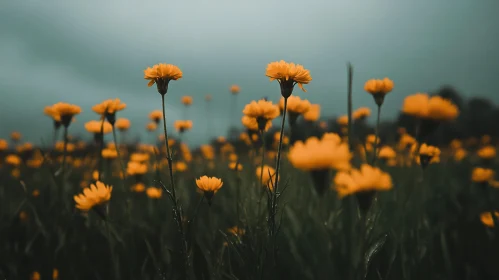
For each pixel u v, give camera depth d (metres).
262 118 0.75
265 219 0.76
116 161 1.38
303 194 0.90
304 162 0.56
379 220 0.77
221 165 1.83
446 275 0.74
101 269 0.78
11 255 0.83
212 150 2.39
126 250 0.79
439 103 0.63
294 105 0.83
